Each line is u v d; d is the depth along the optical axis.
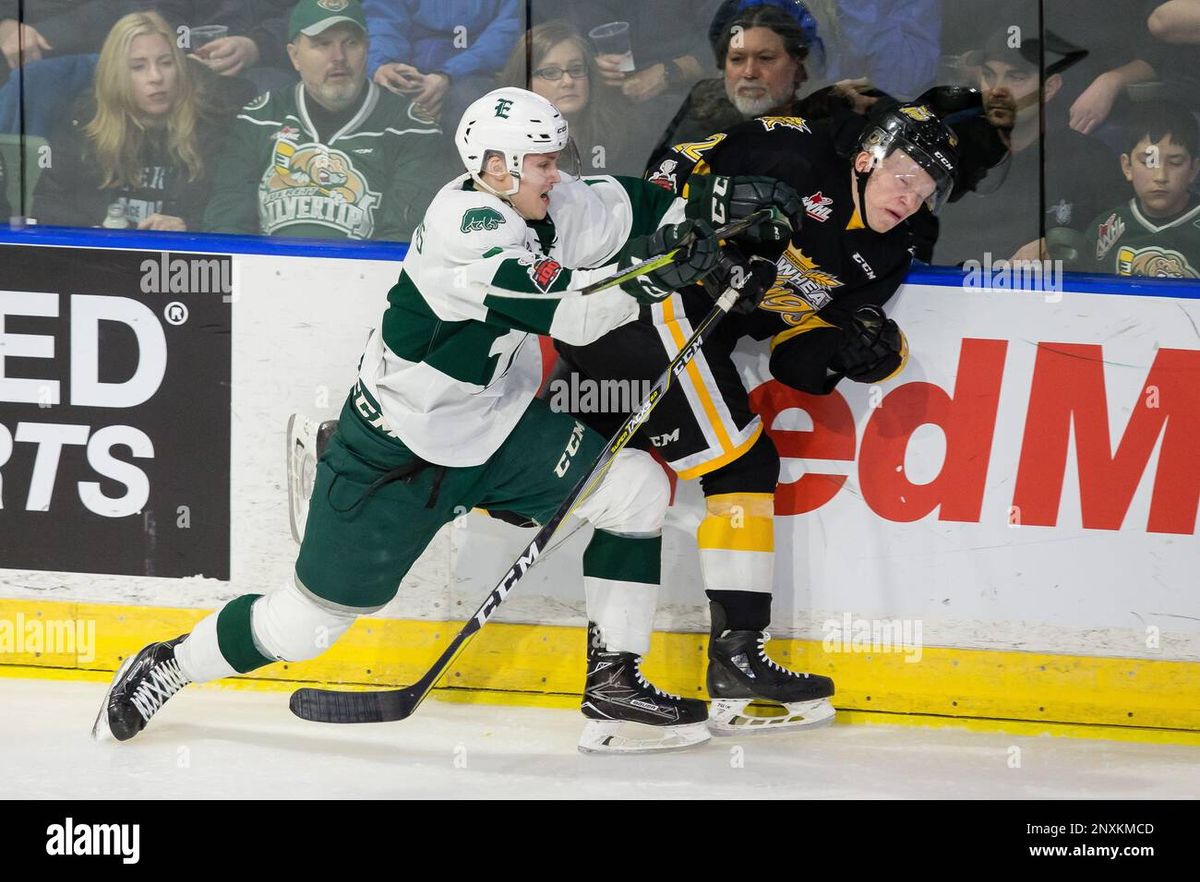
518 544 7.79
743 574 7.20
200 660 6.94
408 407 6.48
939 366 7.59
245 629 6.86
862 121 7.75
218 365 7.84
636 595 6.98
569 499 6.60
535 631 7.86
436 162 7.95
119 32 7.86
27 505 7.96
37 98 7.95
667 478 7.21
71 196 7.98
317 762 6.85
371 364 6.63
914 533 7.68
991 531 7.66
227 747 7.03
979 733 7.67
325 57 7.83
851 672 7.77
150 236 7.79
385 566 6.73
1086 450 7.59
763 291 6.50
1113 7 7.58
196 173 7.96
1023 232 7.79
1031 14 7.63
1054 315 7.54
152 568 7.96
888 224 7.00
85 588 7.97
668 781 6.71
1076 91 7.67
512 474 6.86
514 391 6.81
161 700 7.02
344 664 7.95
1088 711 7.66
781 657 7.78
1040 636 7.68
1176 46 7.58
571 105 7.90
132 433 7.90
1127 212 7.73
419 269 6.21
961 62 7.73
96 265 7.81
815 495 7.68
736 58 7.80
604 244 6.70
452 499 6.71
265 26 7.83
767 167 7.04
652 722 7.01
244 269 7.77
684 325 7.09
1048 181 7.75
